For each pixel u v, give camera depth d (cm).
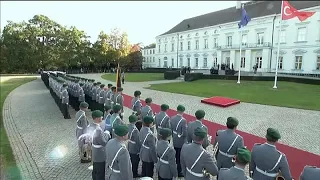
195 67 6272
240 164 353
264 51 4434
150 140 573
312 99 1766
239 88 2475
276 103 1623
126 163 443
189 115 1355
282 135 983
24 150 876
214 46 5644
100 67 7175
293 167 699
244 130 1062
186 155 430
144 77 4325
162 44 7456
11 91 2717
